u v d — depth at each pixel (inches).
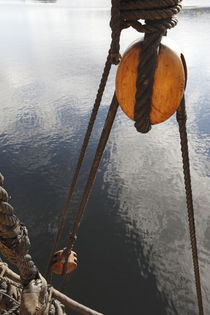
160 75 83.8
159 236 1055.0
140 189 1227.9
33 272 110.9
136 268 964.0
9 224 98.4
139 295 896.9
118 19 85.4
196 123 1647.4
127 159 1382.9
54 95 2038.6
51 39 3934.5
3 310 131.2
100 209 1157.7
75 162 1392.7
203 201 1163.9
